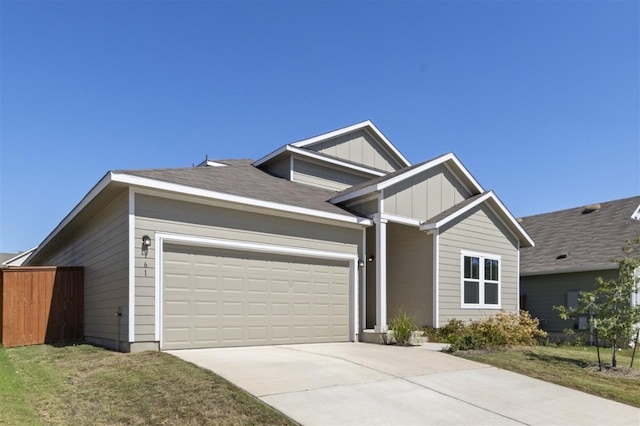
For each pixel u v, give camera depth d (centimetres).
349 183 1647
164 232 892
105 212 1035
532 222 2217
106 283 995
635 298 1322
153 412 528
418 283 1318
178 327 890
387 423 489
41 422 516
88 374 709
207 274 942
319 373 684
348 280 1198
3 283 1145
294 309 1073
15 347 1107
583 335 930
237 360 764
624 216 1809
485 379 705
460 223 1364
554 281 1695
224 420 491
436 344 1114
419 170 1314
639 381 730
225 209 983
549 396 630
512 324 1203
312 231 1129
